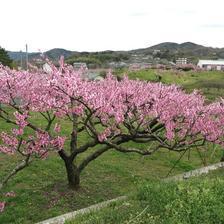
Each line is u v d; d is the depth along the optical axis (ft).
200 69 274.77
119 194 53.16
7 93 47.96
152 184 37.32
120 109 47.29
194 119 51.39
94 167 64.44
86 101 44.73
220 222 28.53
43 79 49.98
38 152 46.50
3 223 43.75
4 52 194.49
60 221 35.01
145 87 54.75
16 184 54.95
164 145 50.52
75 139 51.08
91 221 30.07
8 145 49.78
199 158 77.56
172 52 517.14
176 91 57.00
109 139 49.70
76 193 51.55
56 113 47.83
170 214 30.22
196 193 32.42
